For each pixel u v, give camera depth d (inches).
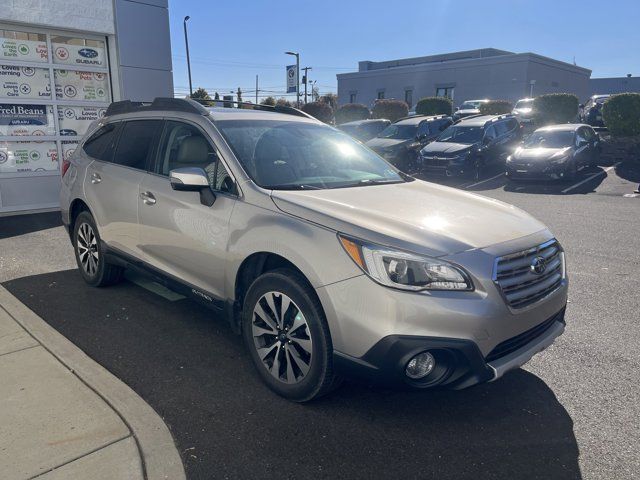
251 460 108.2
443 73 1774.1
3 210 361.4
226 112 167.3
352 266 113.3
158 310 188.5
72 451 106.5
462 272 110.7
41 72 367.9
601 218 383.6
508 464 108.7
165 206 159.8
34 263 244.1
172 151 166.9
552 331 130.3
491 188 562.3
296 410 126.5
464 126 652.1
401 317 108.2
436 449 113.3
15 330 164.6
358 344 112.4
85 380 134.1
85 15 370.6
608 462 109.4
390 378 111.0
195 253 150.4
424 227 119.9
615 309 196.2
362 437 116.8
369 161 179.0
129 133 189.9
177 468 103.1
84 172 204.1
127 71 396.2
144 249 172.7
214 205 143.7
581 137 608.4
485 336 110.5
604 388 138.9
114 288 210.4
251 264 138.7
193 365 148.4
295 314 125.1
